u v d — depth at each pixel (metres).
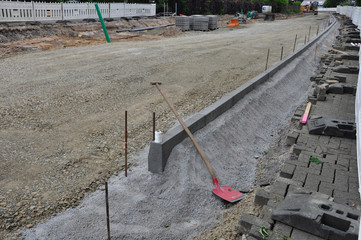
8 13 16.89
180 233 4.31
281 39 22.16
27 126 6.70
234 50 16.80
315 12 63.72
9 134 6.28
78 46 16.42
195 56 14.78
